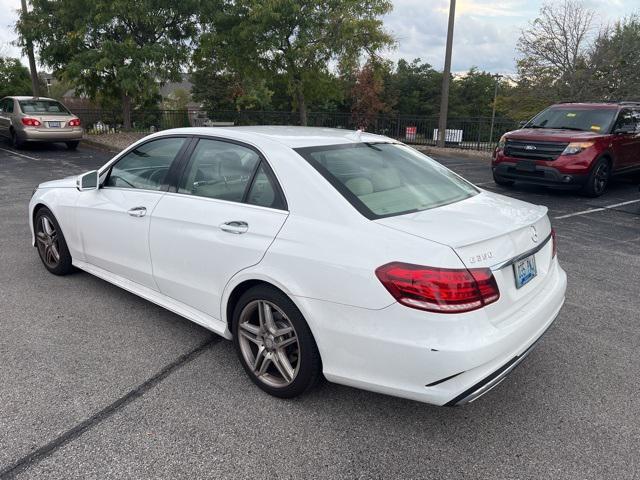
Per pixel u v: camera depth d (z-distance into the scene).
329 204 2.76
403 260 2.41
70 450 2.55
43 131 14.64
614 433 2.76
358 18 14.82
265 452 2.57
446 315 2.34
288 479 2.40
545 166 8.93
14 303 4.32
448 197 3.18
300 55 15.16
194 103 51.59
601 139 8.91
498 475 2.44
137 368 3.34
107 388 3.10
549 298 2.94
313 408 2.94
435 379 2.38
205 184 3.42
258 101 37.03
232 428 2.75
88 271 4.52
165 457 2.52
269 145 3.15
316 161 3.01
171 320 4.06
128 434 2.68
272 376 3.09
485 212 2.94
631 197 9.37
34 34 16.06
